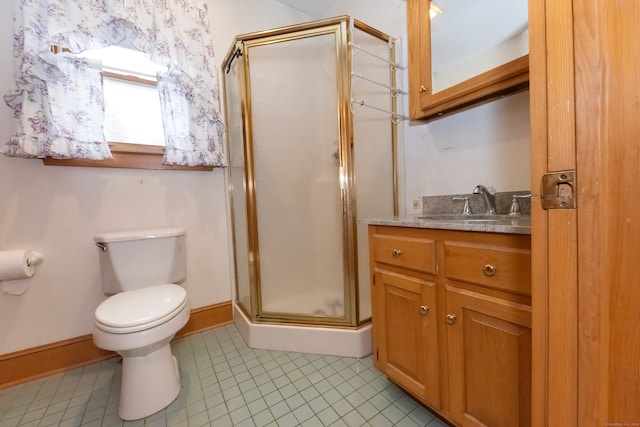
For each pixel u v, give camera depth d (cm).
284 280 165
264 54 160
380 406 111
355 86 149
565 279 46
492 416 80
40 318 137
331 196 156
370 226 119
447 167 145
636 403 42
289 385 126
